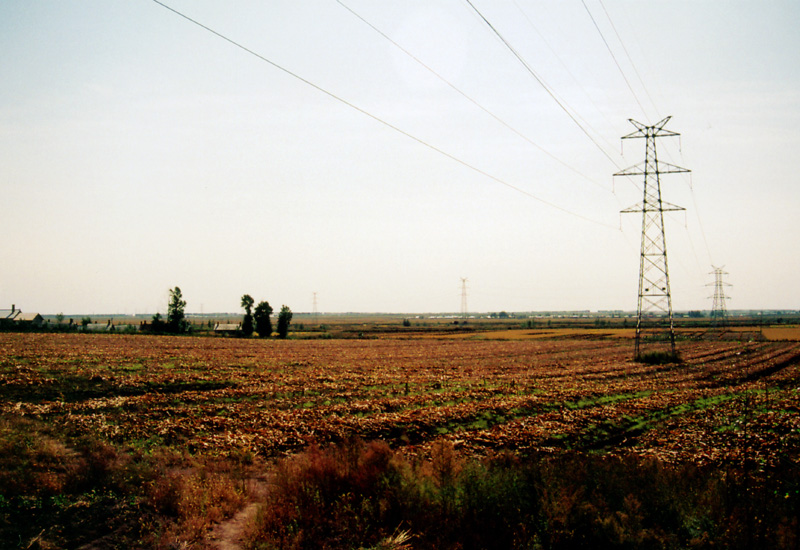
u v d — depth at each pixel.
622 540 8.92
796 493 9.98
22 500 9.65
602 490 10.88
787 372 47.91
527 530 9.38
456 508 9.95
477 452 18.98
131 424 21.00
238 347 75.12
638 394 35.22
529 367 54.03
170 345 71.56
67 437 16.33
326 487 11.00
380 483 10.98
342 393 33.16
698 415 26.94
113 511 9.80
